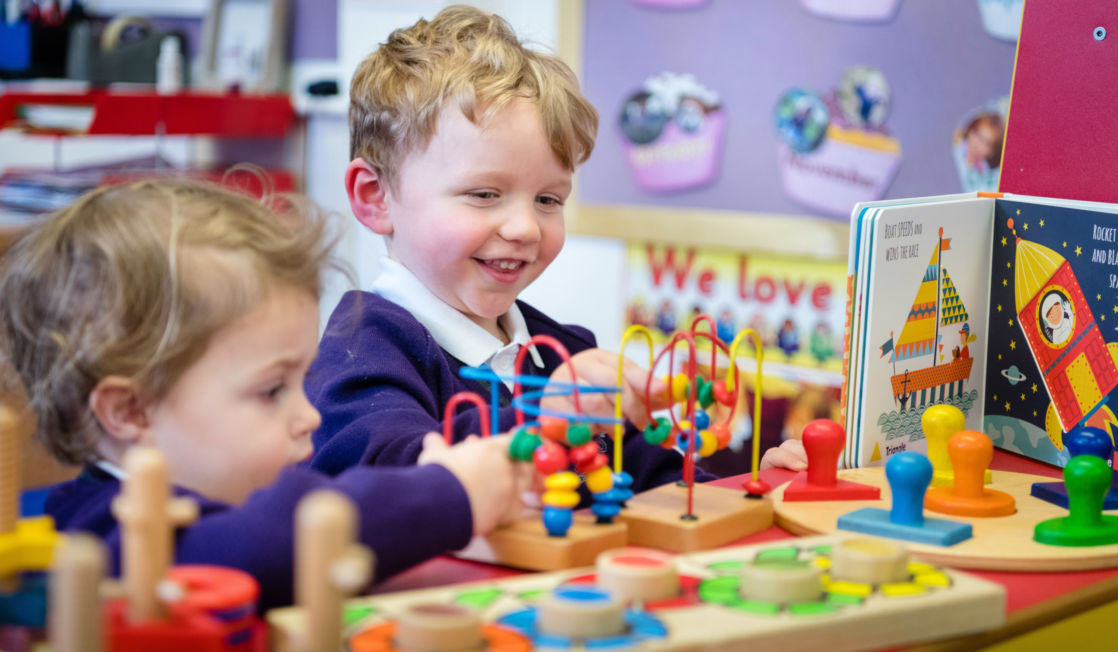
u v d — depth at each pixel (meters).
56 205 2.53
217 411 0.79
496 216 1.20
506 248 1.20
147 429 0.80
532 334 1.39
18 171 2.96
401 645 0.59
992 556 0.81
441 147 1.19
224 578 0.61
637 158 2.74
